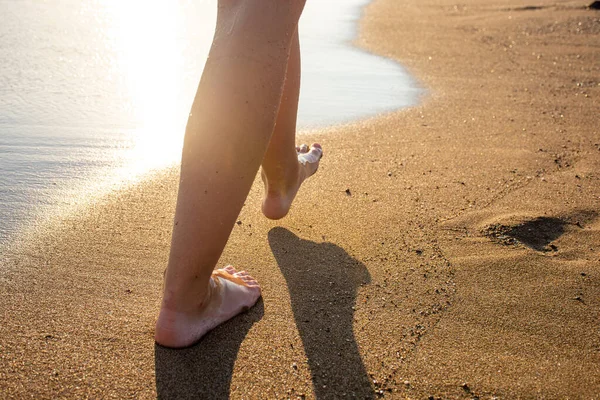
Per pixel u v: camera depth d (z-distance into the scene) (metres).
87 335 1.27
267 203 1.73
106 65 3.88
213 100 1.09
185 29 5.15
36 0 6.04
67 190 2.05
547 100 3.38
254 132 1.11
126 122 2.82
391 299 1.44
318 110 3.12
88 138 2.58
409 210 1.92
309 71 4.01
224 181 1.11
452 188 2.09
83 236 1.72
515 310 1.40
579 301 1.43
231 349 1.24
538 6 6.75
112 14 5.63
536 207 1.91
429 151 2.50
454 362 1.22
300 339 1.28
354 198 2.01
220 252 1.19
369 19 6.31
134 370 1.17
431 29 5.76
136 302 1.40
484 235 1.75
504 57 4.58
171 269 1.19
